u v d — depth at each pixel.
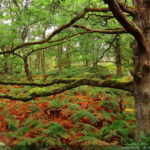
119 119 7.97
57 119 7.82
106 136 6.27
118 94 9.24
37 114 8.19
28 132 6.72
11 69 16.39
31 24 8.89
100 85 4.73
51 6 6.45
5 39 8.77
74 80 5.06
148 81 4.25
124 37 9.13
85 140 5.83
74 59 11.92
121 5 4.37
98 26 6.60
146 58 4.23
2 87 12.87
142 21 4.32
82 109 8.46
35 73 18.78
